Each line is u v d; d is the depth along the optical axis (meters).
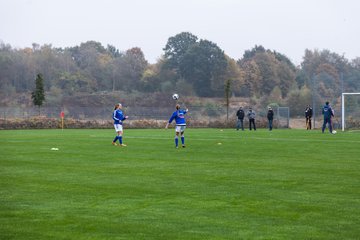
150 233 11.95
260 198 15.88
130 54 151.50
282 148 33.34
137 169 22.75
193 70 126.00
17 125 72.62
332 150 31.80
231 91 123.44
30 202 15.39
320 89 85.06
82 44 170.50
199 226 12.53
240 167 23.38
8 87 128.75
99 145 36.41
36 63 140.88
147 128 76.50
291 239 11.39
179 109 34.28
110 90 140.12
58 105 111.75
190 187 17.92
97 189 17.58
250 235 11.73
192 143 38.06
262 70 133.12
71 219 13.27
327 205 14.82
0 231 12.13
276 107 85.00
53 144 37.44
